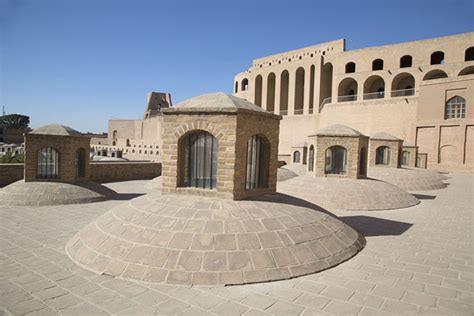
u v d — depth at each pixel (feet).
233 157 26.40
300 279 20.66
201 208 25.05
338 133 54.08
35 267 22.11
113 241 23.22
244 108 27.12
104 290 18.70
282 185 56.95
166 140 28.71
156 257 20.99
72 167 49.65
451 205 52.90
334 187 50.72
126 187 69.77
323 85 165.78
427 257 25.96
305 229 25.26
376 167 78.07
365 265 23.67
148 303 17.28
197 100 29.53
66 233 30.96
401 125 123.85
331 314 16.48
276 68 182.60
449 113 110.22
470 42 126.52
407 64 152.87
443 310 17.25
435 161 111.65
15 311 16.34
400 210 47.91
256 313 16.39
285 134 168.04
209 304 17.25
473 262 24.97
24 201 43.78
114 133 208.13
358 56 152.97
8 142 197.16
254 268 20.57
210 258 20.79
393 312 16.87
